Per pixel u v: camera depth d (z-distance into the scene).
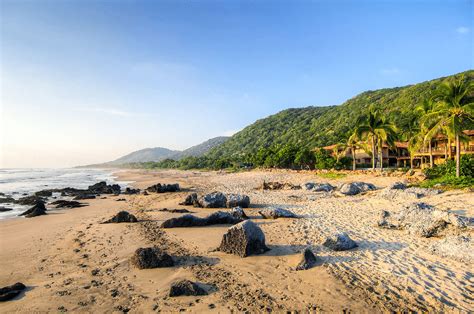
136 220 18.19
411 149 42.81
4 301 7.93
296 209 21.05
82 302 7.79
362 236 13.30
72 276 9.64
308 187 34.69
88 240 14.20
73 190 44.47
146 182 64.81
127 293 8.29
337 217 17.58
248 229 11.42
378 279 8.73
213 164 136.00
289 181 47.09
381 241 12.45
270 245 12.45
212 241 13.33
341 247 11.49
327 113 171.12
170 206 24.75
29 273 10.05
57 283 9.09
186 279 9.15
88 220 19.92
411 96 106.62
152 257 10.30
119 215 18.34
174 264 10.45
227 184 48.34
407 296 7.70
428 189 21.70
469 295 7.62
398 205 19.11
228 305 7.49
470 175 24.52
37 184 63.47
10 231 17.52
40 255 12.13
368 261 10.20
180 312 7.21
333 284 8.52
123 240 13.95
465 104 28.47
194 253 11.64
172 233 15.02
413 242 12.10
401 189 22.34
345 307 7.25
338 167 55.44
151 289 8.52
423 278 8.67
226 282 8.89
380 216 15.84
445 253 10.41
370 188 29.23
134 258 10.48
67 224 18.81
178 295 8.06
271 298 7.82
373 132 45.56
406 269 9.36
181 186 46.47
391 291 8.00
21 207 29.50
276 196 29.00
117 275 9.61
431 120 33.09
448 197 18.70
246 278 9.15
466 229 12.12
